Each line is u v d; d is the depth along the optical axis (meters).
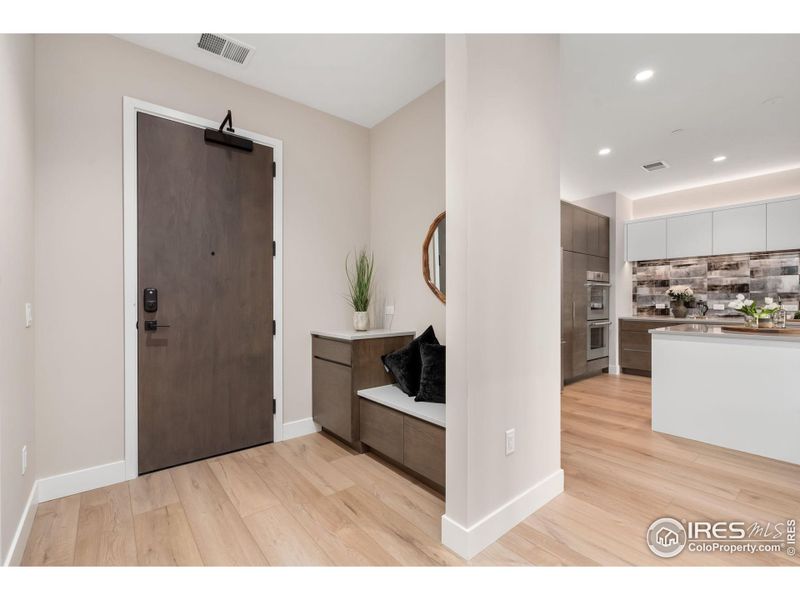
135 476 2.24
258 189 2.76
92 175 2.12
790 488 2.11
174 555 1.56
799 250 4.55
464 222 1.57
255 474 2.30
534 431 1.90
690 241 5.13
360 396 2.61
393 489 2.12
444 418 1.99
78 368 2.08
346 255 3.28
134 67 2.28
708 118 3.34
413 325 3.00
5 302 1.44
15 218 1.59
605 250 5.54
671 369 2.97
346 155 3.29
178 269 2.41
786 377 2.46
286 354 2.91
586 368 5.09
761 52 2.44
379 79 2.70
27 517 1.70
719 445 2.72
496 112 1.69
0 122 1.40
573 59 2.51
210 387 2.54
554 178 2.04
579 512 1.88
